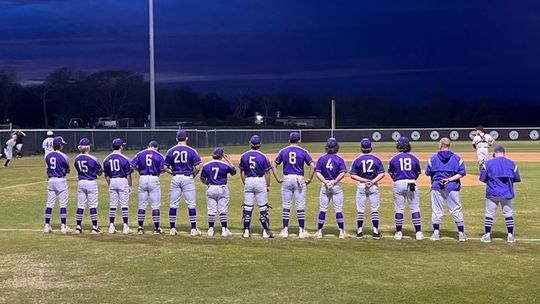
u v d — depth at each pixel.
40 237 12.79
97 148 46.81
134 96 118.50
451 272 9.57
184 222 15.09
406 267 9.93
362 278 9.25
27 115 110.06
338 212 12.60
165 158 13.17
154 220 13.19
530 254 10.88
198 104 128.62
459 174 12.04
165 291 8.61
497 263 10.18
